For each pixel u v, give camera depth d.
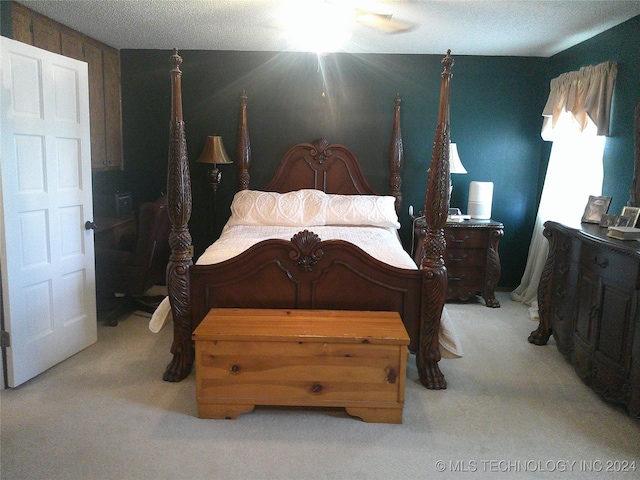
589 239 2.98
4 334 2.84
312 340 2.55
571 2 3.11
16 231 2.84
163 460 2.27
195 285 3.01
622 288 2.66
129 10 3.45
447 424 2.62
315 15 3.48
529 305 4.70
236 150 4.94
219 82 4.87
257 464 2.26
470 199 4.79
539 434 2.54
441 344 3.08
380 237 3.90
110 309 4.12
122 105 4.91
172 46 4.66
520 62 4.84
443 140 2.84
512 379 3.16
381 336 2.56
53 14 3.58
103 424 2.56
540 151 4.97
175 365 3.06
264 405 2.72
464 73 4.86
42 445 2.36
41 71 2.96
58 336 3.23
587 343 3.01
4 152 2.72
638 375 2.48
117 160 4.86
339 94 4.88
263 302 3.02
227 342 2.57
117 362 3.31
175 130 2.86
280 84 4.88
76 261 3.37
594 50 3.99
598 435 2.54
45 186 3.04
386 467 2.25
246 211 4.38
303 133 4.94
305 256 2.94
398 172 4.88
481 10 3.29
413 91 4.87
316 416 2.68
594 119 3.78
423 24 3.66
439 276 2.91
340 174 4.91
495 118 4.92
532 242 4.81
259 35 4.15
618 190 3.68
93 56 4.34
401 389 2.59
